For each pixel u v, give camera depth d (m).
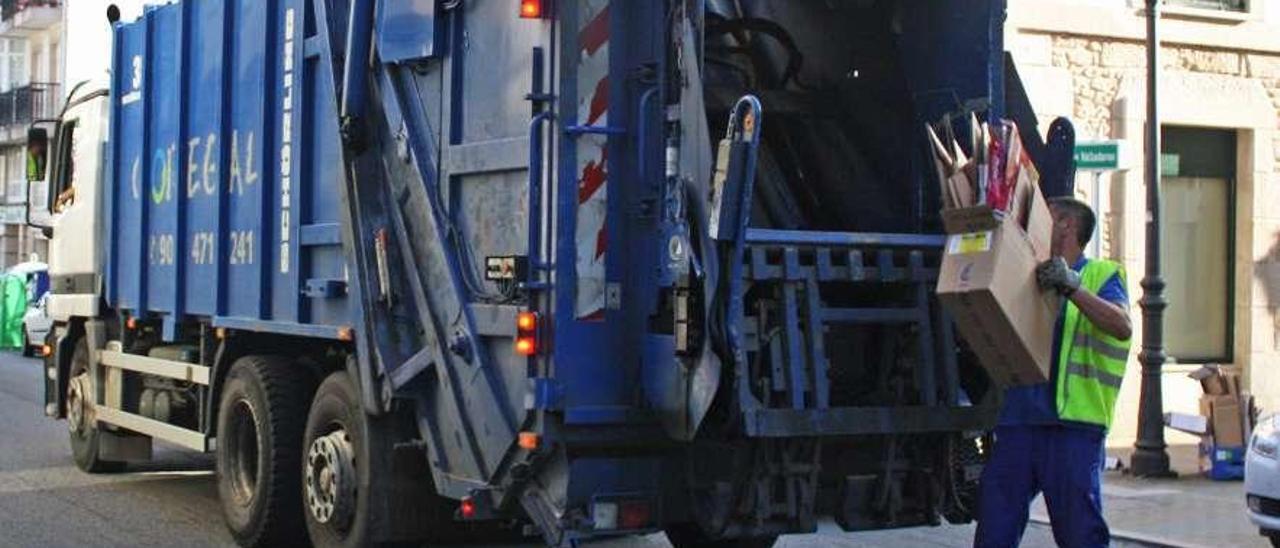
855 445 10.48
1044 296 9.62
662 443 10.30
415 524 12.28
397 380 11.74
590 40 10.13
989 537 10.12
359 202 12.24
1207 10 24.73
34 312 44.84
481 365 10.78
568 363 10.05
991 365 9.78
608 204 10.12
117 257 18.38
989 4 11.16
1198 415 21.12
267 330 13.98
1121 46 24.09
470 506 10.79
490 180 10.89
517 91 10.55
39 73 82.56
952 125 11.33
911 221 11.51
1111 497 18.53
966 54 11.29
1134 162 23.97
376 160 12.33
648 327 10.05
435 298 11.48
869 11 11.94
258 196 14.20
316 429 13.19
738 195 9.27
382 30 12.07
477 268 11.00
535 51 10.30
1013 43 23.20
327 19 12.83
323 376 13.80
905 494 10.66
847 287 10.69
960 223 9.45
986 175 9.32
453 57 11.36
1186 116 24.67
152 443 20.27
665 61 9.95
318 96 13.12
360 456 12.32
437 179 11.51
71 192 20.23
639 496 10.24
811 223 11.92
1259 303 25.34
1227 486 19.45
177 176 16.33
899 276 10.51
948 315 10.55
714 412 9.73
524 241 10.42
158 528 15.42
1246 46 25.05
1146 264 20.17
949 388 10.54
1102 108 23.94
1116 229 23.98
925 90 11.57
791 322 9.94
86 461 19.31
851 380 10.66
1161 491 19.00
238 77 14.78
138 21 17.84
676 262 9.62
